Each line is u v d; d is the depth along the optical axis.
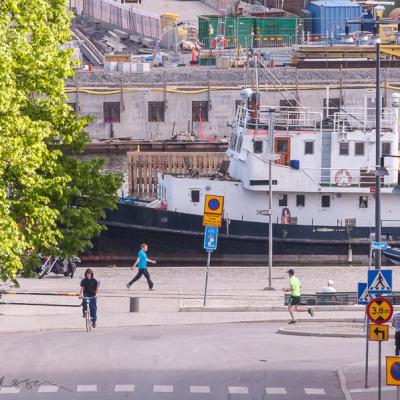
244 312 70.81
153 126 179.00
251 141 89.94
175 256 93.06
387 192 90.56
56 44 65.75
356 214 91.62
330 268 88.38
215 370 51.84
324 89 177.25
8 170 60.31
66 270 82.00
